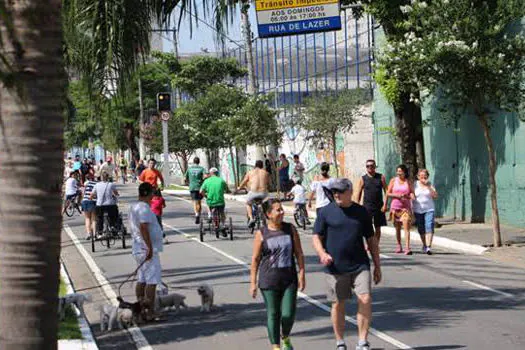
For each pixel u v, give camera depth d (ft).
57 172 17.49
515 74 76.54
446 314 46.57
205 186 90.99
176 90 216.54
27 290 17.13
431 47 73.67
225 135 168.76
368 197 67.97
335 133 144.97
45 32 17.30
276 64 186.91
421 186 74.49
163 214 128.88
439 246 80.74
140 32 44.62
